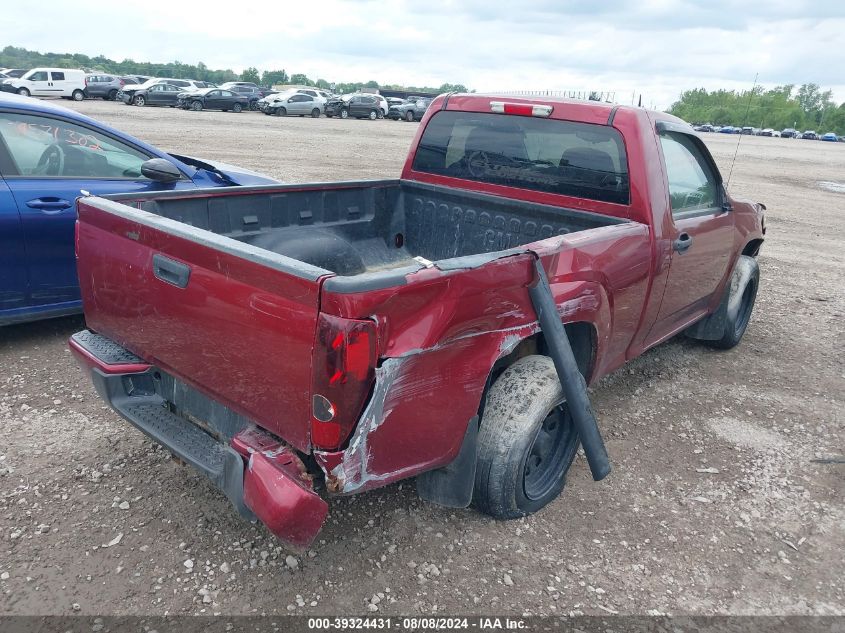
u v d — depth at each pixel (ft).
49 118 15.76
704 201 14.96
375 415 7.57
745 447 13.65
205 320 8.38
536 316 9.40
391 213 15.62
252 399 8.14
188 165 19.43
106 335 10.43
